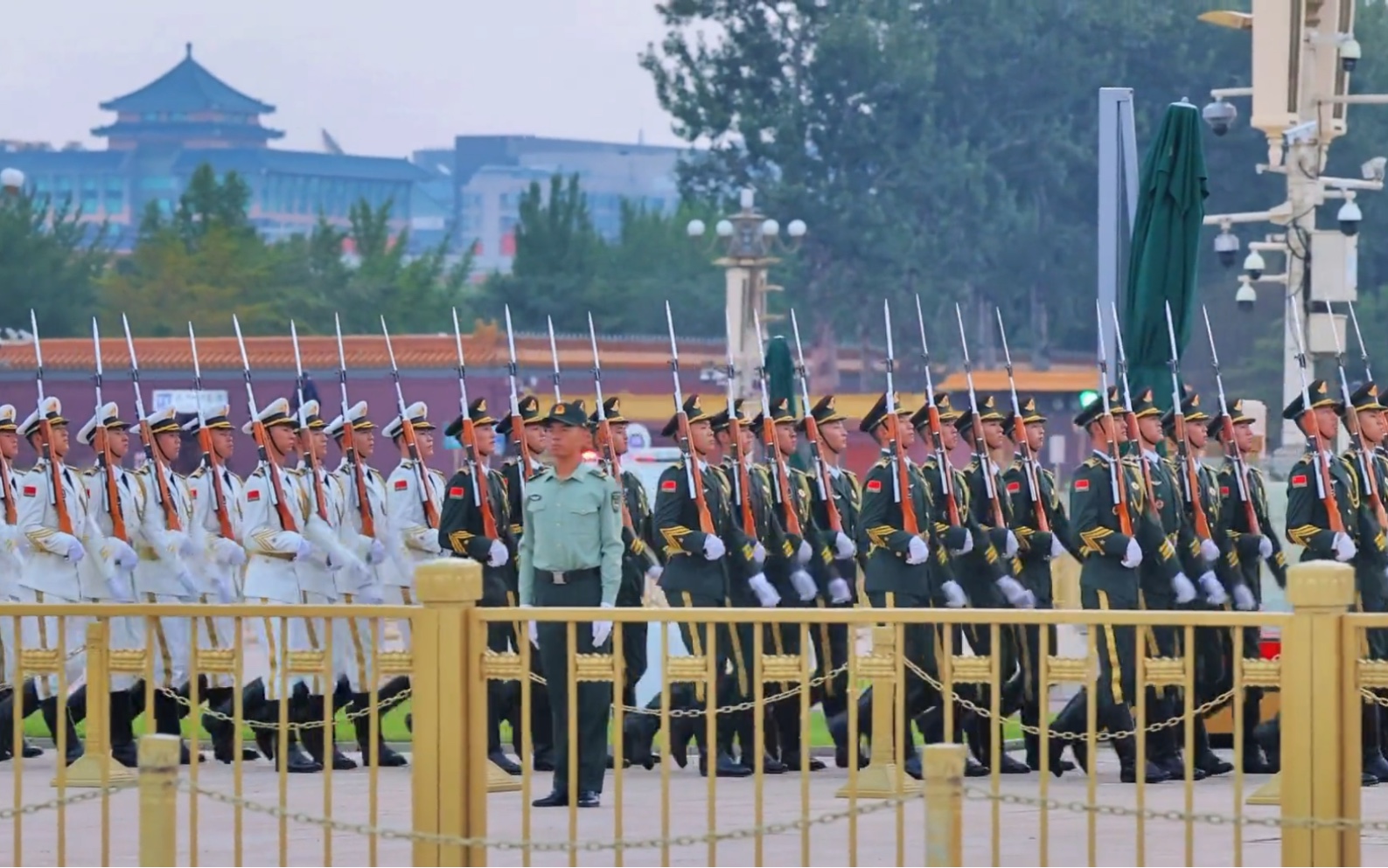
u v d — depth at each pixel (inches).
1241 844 813.9
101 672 1041.5
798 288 4776.1
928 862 724.0
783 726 1249.4
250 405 1307.8
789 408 1453.0
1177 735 1221.1
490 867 912.3
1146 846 933.8
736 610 815.1
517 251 5516.7
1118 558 1209.4
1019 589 1232.8
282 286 5423.2
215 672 890.1
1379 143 4680.1
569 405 1075.9
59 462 1273.4
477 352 3316.9
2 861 931.3
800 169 4815.5
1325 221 4665.4
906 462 1208.2
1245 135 4709.6
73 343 3319.4
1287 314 1658.5
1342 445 1617.9
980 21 4842.5
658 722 1242.6
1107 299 1530.5
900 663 834.8
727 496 1234.6
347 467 1318.9
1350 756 799.1
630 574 1231.5
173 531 1291.8
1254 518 1301.7
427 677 836.0
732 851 951.0
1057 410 3722.9
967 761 1231.5
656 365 3863.2
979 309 4864.7
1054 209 4955.7
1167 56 4857.3
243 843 971.9
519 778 1169.4
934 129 4741.6
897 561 1205.1
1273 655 1294.3
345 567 1289.4
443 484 1330.0
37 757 1328.7
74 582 1273.4
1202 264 4591.5
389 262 5679.1
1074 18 4869.6
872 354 4788.4
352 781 1210.6
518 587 1246.9
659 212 5841.5
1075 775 1237.1
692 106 4906.5
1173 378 1328.7
